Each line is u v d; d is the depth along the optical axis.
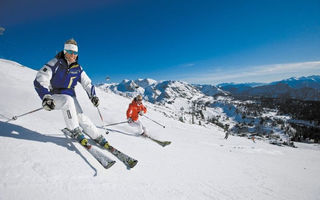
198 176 3.22
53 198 1.62
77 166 2.22
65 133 3.11
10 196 1.48
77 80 2.86
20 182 1.67
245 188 3.29
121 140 4.07
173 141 6.83
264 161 7.82
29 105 5.72
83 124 2.81
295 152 23.64
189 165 3.70
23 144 2.30
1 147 2.07
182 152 4.79
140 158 3.24
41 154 2.21
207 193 2.65
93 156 2.53
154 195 2.17
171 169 3.17
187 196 2.39
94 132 2.82
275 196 3.29
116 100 28.47
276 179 4.65
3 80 10.60
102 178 2.17
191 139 10.87
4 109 3.89
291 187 4.22
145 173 2.68
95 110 10.93
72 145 2.76
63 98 2.56
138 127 5.96
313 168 9.53
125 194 2.02
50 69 2.48
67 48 2.60
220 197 2.63
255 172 4.87
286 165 8.43
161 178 2.69
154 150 4.08
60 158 2.27
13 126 2.84
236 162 5.60
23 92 8.38
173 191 2.41
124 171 2.52
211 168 3.98
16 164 1.88
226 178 3.58
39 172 1.89
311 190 4.37
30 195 1.56
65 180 1.91
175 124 29.00
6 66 15.74
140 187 2.25
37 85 2.40
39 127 3.20
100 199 1.80
